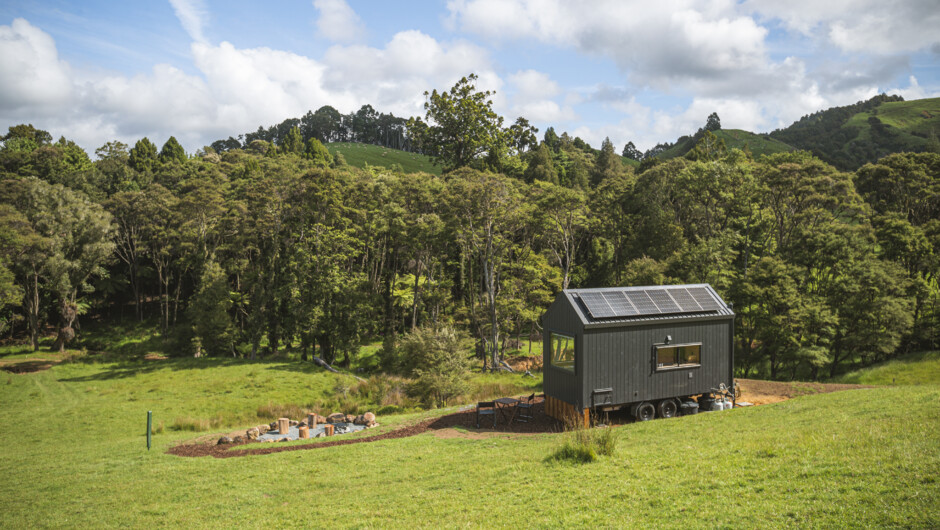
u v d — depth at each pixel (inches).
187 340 2319.1
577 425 773.3
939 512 288.4
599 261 3120.1
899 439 440.5
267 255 2325.3
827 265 1942.7
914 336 1731.1
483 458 623.8
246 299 2487.7
